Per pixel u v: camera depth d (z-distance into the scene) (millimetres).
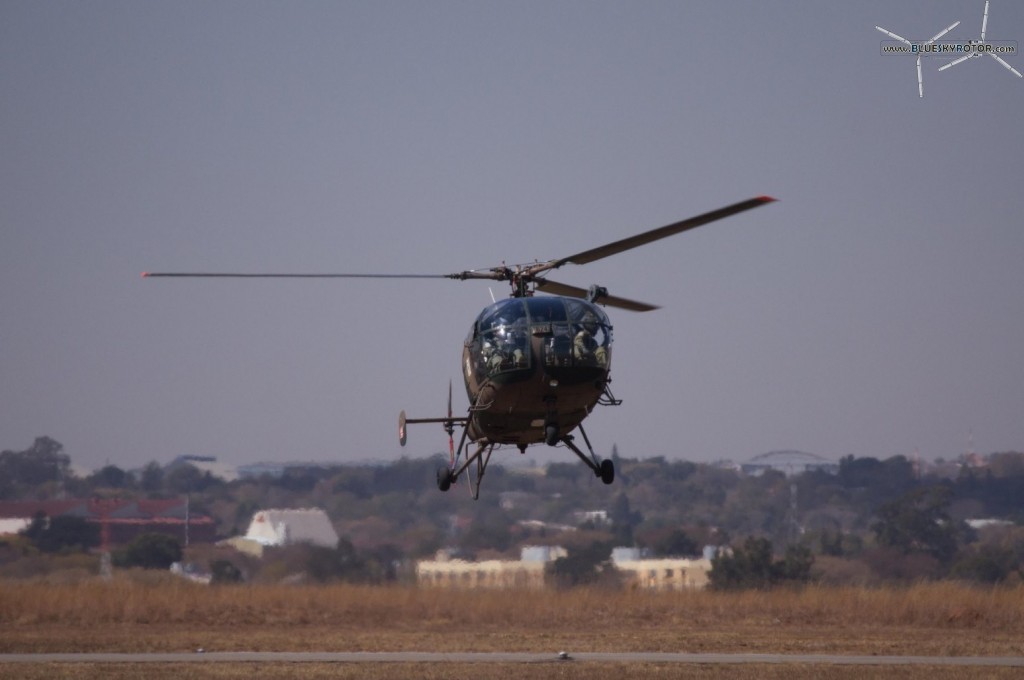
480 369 69812
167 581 163625
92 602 132875
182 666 84125
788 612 136000
